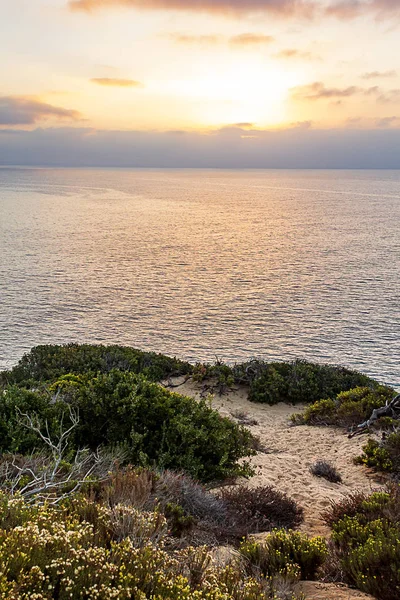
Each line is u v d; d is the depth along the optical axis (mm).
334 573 4895
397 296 51906
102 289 54594
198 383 19938
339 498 8438
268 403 18375
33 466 6621
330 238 97875
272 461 10984
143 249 83812
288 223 124750
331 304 48906
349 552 4926
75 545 3449
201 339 38344
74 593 2941
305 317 44406
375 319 43688
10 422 8531
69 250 80500
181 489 6371
